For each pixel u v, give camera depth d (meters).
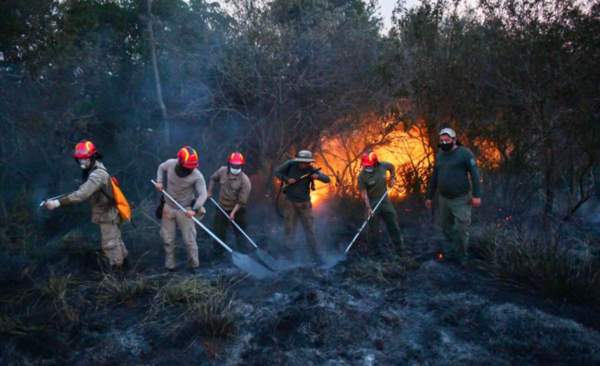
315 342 4.60
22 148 8.14
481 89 8.35
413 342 4.74
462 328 4.92
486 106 8.43
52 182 8.39
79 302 5.32
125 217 6.07
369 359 4.39
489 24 8.10
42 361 4.34
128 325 4.93
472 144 8.45
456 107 8.42
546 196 8.08
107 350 4.48
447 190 6.59
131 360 4.38
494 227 7.60
